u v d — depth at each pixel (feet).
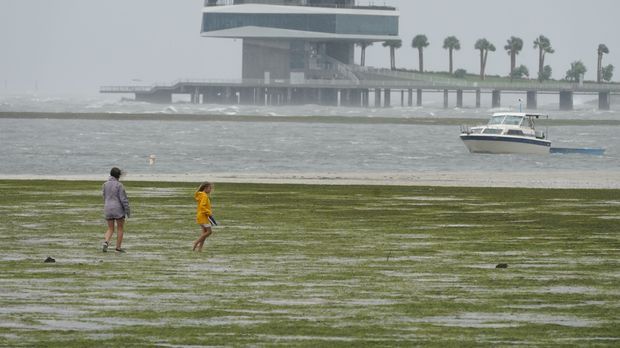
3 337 155.43
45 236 275.59
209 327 163.43
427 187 457.27
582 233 291.38
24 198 384.88
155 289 196.44
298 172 604.08
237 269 222.28
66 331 159.74
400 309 178.50
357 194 418.10
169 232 287.69
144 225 303.68
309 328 163.22
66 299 185.37
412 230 297.33
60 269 219.61
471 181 509.35
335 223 314.55
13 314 171.94
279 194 415.23
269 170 629.92
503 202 387.75
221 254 245.45
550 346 152.05
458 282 206.59
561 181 514.68
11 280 205.05
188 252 248.32
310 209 357.00
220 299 186.80
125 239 271.28
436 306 181.37
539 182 505.25
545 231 296.10
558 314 174.81
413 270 222.07
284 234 286.05
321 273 217.36
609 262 235.20
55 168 628.28
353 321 168.76
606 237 281.95
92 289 195.62
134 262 231.09
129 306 179.63
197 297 188.55
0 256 238.68
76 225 301.02
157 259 236.02
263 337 156.87
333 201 386.93
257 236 281.33
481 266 228.22
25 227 295.69
